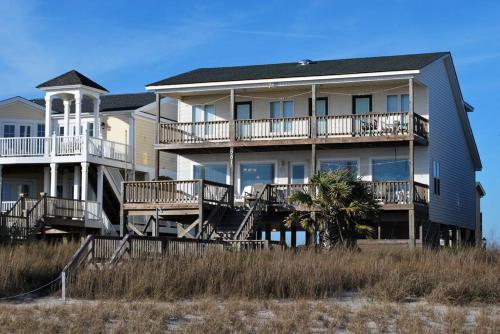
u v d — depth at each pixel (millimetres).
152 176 46281
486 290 21859
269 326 17562
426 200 37656
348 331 17531
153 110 46719
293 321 18047
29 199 37156
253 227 34688
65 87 40156
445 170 41500
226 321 18062
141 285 21750
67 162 39938
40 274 23359
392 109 38625
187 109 41688
